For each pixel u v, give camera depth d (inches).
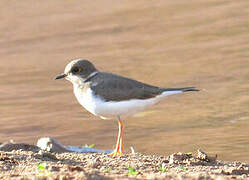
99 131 618.8
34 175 329.4
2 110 710.5
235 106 652.7
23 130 631.8
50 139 499.5
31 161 387.2
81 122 655.8
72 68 454.0
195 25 1041.5
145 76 797.2
